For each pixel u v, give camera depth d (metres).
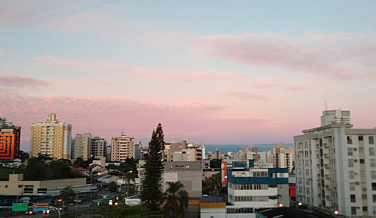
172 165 88.44
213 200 80.31
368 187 78.19
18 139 178.75
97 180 171.62
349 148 79.31
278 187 82.44
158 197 77.81
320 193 88.06
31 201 106.69
